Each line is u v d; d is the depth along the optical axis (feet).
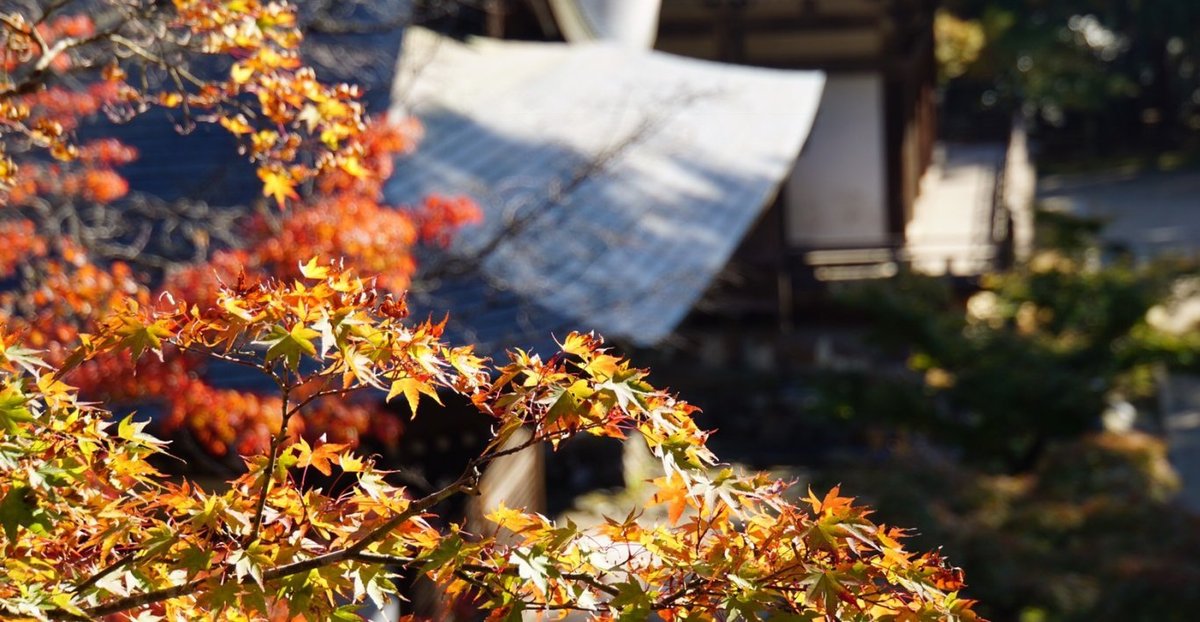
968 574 28.25
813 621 6.37
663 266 29.37
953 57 129.49
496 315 24.21
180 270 19.81
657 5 59.00
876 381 42.78
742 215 35.50
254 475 7.43
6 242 18.69
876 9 68.08
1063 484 36.09
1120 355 44.16
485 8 40.42
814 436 49.49
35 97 19.31
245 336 6.88
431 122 34.30
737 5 68.64
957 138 123.44
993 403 40.29
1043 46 136.77
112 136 25.76
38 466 6.30
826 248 67.41
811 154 70.23
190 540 7.02
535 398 6.87
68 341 17.29
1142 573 28.17
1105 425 51.83
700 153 39.70
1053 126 159.43
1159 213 112.88
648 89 43.91
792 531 6.73
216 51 13.62
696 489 6.64
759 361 55.93
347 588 7.15
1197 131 156.76
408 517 7.02
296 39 13.74
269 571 6.91
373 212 18.51
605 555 7.24
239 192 23.98
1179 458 52.24
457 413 21.80
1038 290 45.65
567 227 28.89
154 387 16.94
